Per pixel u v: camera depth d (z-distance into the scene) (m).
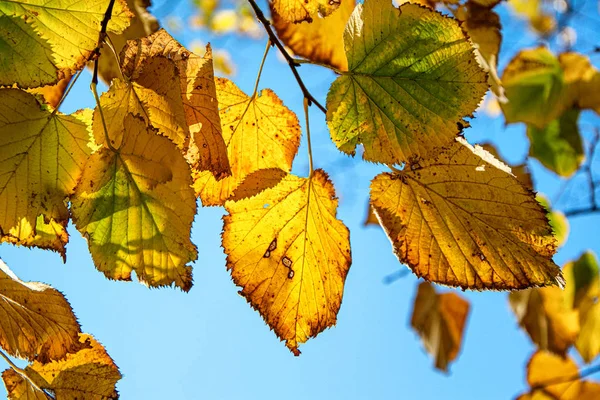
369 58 0.57
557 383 0.94
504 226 0.58
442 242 0.58
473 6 0.65
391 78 0.57
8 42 0.53
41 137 0.55
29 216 0.55
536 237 0.58
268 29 0.57
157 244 0.56
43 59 0.54
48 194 0.55
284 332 0.59
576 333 0.89
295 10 0.56
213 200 0.59
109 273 0.56
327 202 0.60
